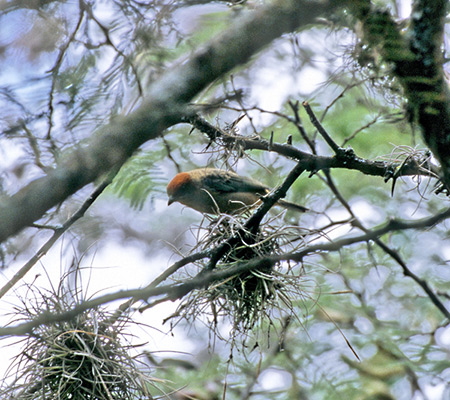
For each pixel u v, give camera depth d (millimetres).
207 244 8672
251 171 12828
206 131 8258
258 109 8406
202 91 7359
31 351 7598
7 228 5512
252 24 6668
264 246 8508
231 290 8203
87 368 7582
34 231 7992
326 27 8242
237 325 8148
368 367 11117
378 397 10688
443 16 7105
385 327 11852
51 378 7578
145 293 6223
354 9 7410
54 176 5738
